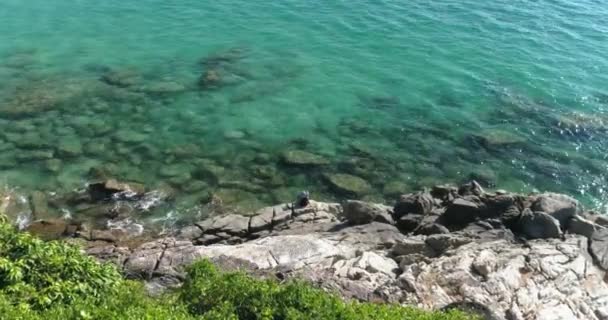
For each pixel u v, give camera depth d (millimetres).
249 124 35719
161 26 47156
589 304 19875
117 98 37469
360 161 32969
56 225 27062
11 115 34938
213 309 15328
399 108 38000
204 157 32625
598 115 37625
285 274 21656
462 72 41906
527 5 52438
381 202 30094
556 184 32031
